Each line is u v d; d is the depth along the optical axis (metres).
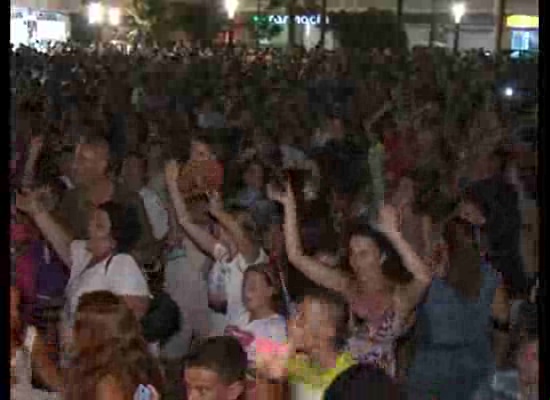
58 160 7.38
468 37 21.66
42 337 5.44
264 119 11.38
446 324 5.43
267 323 5.09
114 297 5.14
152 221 6.44
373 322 5.25
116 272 5.73
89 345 4.95
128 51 20.08
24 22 18.70
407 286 5.47
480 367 5.45
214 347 4.57
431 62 16.38
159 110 12.03
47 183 6.73
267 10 23.09
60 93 13.02
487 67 14.74
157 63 16.73
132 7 23.27
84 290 5.62
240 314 5.27
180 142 9.08
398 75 15.31
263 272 5.35
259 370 4.80
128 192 6.64
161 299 5.76
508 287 5.99
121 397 4.86
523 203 6.97
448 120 11.08
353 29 21.73
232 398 4.50
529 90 11.70
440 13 22.19
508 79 13.35
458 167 8.37
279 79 15.26
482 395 5.40
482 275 5.69
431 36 22.23
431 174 7.96
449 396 5.34
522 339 5.41
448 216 6.52
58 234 6.18
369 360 5.03
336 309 4.93
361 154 9.27
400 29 21.72
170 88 14.45
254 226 6.15
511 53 16.48
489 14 20.92
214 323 5.59
